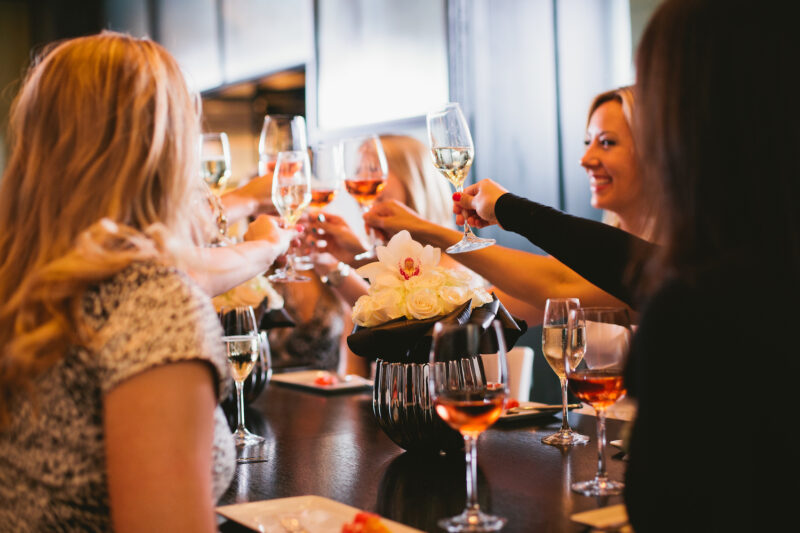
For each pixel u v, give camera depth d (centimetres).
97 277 97
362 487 134
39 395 97
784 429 87
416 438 151
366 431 178
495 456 151
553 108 373
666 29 97
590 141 240
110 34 114
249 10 600
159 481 90
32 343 95
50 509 97
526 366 259
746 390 87
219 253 129
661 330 92
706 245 94
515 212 166
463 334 114
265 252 137
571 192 369
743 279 89
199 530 91
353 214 518
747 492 88
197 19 657
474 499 116
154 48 113
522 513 117
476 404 111
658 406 91
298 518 117
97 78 108
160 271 99
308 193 189
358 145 234
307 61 548
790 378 87
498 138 403
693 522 90
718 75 92
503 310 161
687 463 90
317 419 194
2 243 110
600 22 353
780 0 91
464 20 418
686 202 95
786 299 88
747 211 92
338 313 338
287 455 158
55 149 107
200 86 659
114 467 92
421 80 463
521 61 388
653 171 100
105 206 105
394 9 478
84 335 95
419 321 147
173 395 93
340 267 250
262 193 216
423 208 324
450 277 151
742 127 91
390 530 107
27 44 826
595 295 199
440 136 181
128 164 106
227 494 133
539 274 205
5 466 100
